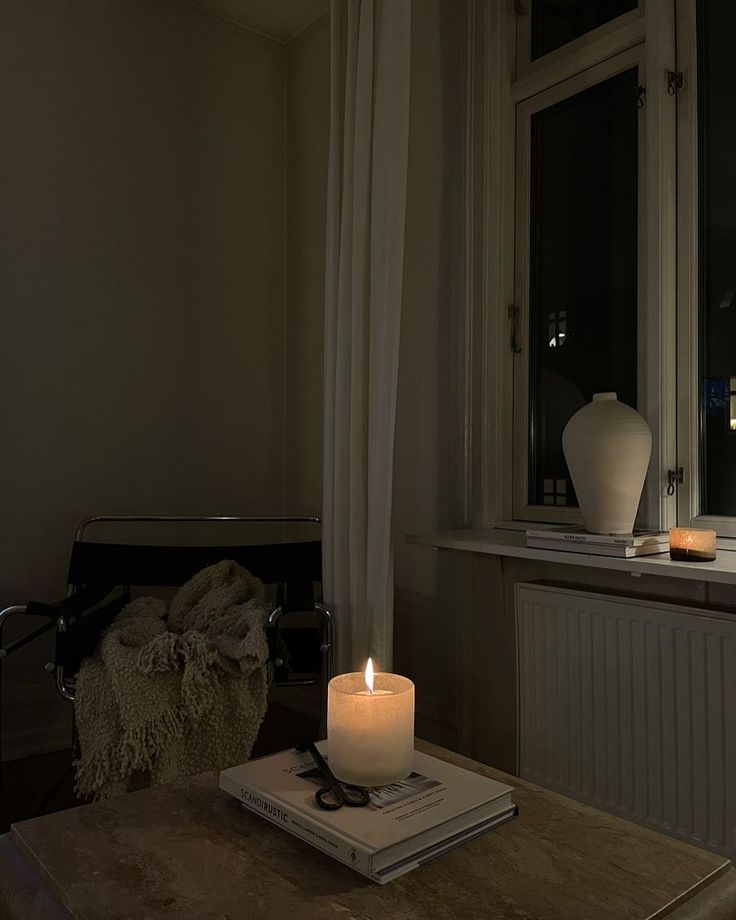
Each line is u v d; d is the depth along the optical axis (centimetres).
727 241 158
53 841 82
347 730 86
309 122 274
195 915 67
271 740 232
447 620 207
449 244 211
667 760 142
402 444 224
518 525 192
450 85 212
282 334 284
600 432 146
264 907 68
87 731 154
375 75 189
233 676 163
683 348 163
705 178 162
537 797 94
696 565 130
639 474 148
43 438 229
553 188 196
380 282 185
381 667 179
